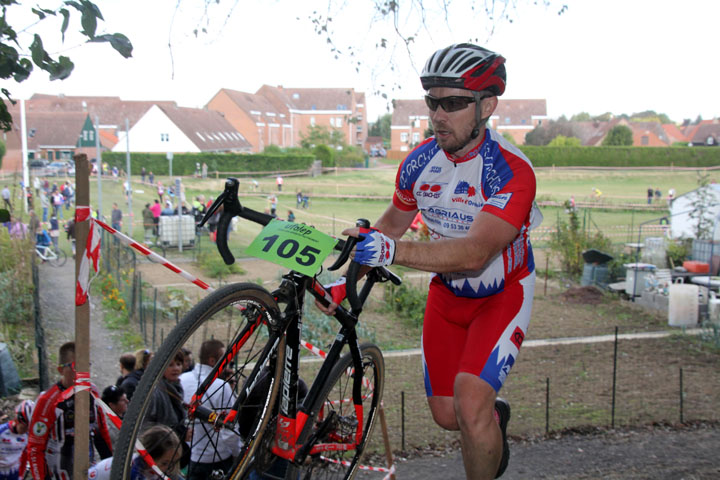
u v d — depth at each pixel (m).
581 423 7.05
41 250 18.27
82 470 2.37
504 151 2.35
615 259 17.84
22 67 2.66
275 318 1.99
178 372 1.99
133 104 77.81
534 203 2.53
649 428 6.92
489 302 2.55
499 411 2.69
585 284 17.50
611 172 66.06
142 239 22.89
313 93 104.75
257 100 92.44
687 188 56.47
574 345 11.10
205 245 22.92
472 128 2.24
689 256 18.28
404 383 8.51
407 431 6.72
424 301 13.67
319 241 1.96
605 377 9.04
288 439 2.14
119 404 4.04
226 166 62.34
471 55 2.20
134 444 1.62
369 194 48.41
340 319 2.33
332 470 2.89
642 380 8.92
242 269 18.12
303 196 39.88
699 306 13.47
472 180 2.40
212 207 1.94
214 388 1.95
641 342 11.43
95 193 38.00
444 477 5.62
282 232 1.99
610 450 6.20
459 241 2.09
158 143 68.25
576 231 19.97
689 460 5.88
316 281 2.13
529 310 2.54
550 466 5.77
